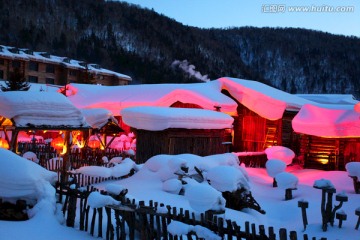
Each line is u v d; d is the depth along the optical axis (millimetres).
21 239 8008
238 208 13609
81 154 19766
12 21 125000
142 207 8328
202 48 174750
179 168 14562
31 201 9539
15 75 41562
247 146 28281
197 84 30125
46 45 123000
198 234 7309
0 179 9078
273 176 18375
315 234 11695
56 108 14227
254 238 7133
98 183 15562
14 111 13391
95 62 125562
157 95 28953
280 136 27391
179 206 11953
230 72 167250
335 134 22406
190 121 19734
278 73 183750
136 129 20297
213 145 21609
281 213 14383
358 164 16812
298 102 30016
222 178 12930
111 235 8641
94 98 32219
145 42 156500
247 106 27984
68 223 9562
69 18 147125
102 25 154250
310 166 24047
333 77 179250
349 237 11117
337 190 17500
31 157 17344
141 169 16094
